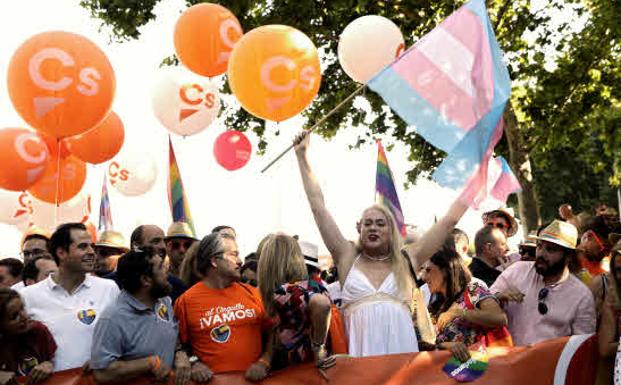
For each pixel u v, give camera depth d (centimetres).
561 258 536
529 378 474
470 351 478
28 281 589
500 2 1686
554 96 1672
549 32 1712
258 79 706
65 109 694
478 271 660
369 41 797
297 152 525
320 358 453
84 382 473
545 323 538
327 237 506
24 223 1039
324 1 1581
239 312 476
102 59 714
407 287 488
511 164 1647
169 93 879
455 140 520
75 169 923
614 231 637
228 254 479
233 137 1051
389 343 477
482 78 527
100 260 659
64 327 489
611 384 470
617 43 1683
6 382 454
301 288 458
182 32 857
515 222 782
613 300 465
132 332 457
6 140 834
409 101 526
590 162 1869
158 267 462
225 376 464
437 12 1602
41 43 696
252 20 1554
